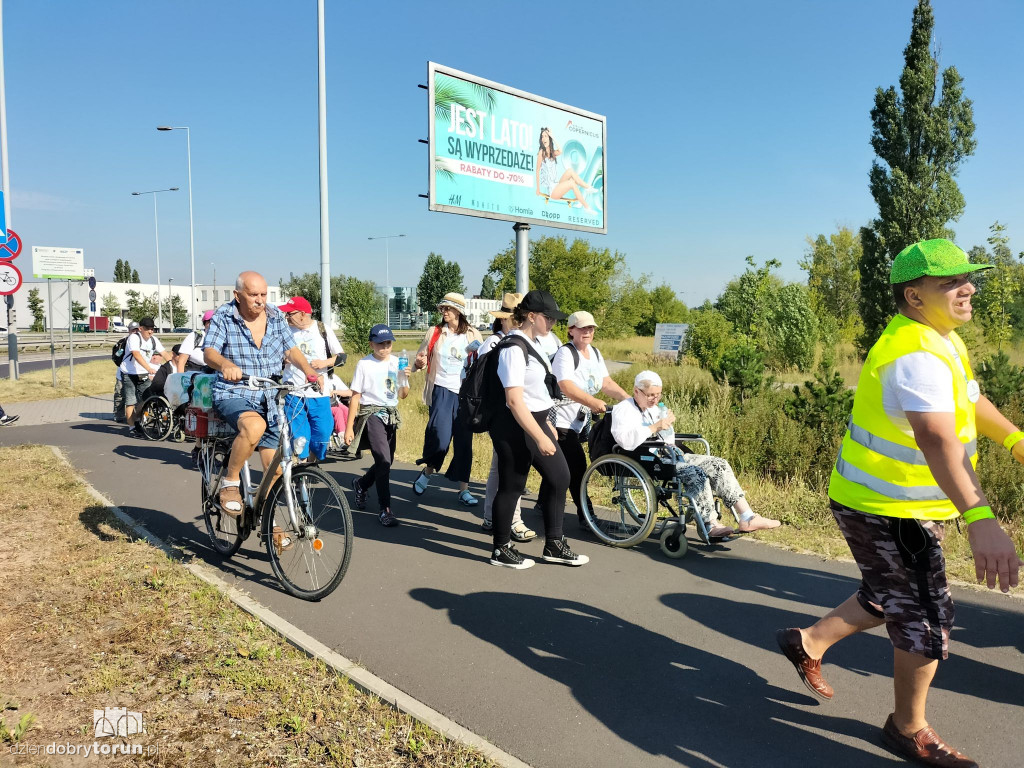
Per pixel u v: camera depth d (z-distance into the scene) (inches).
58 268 765.3
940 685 129.9
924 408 94.5
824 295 1508.4
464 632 155.2
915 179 876.0
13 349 819.4
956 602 167.2
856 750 110.8
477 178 520.1
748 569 196.2
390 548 217.8
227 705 122.6
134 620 156.4
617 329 1293.1
